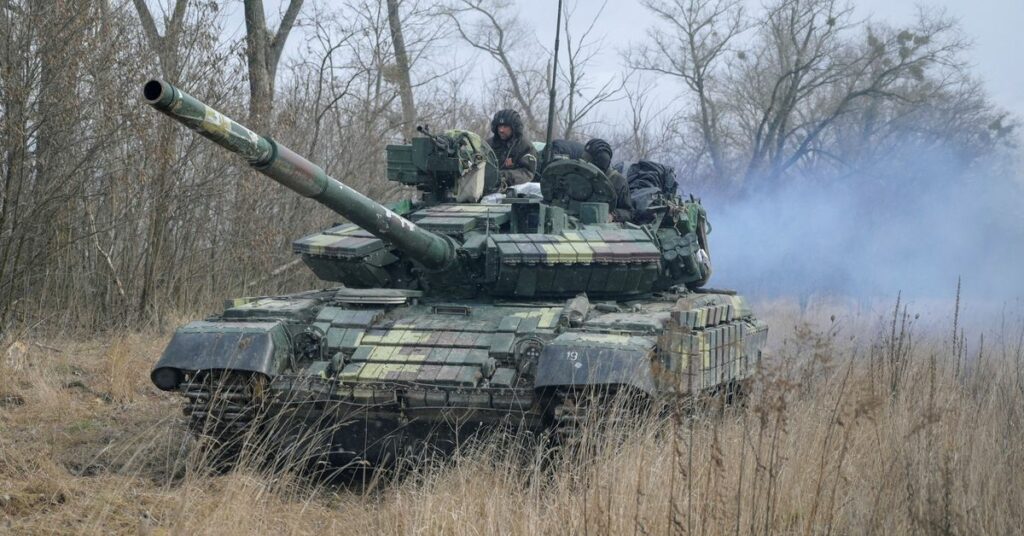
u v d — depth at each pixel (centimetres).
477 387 948
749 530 725
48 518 831
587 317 1033
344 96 2308
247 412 988
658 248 1173
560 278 1095
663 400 891
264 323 1014
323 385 972
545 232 1145
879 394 1020
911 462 805
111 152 1680
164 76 1672
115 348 1466
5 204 1508
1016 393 1077
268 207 1953
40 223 1636
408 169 1248
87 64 1568
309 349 1020
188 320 1784
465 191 1243
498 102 3183
